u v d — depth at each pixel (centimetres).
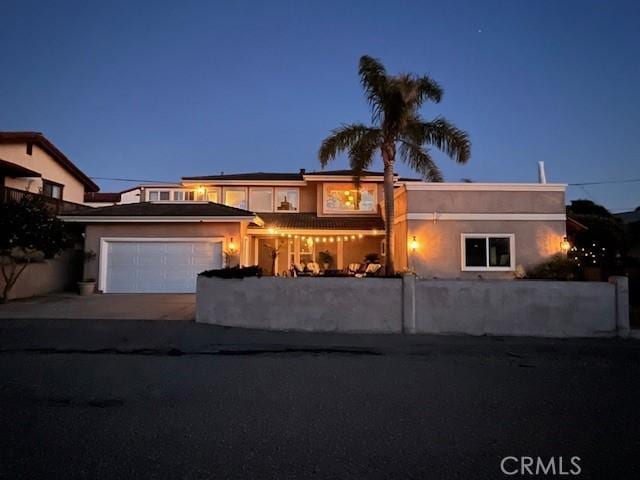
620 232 2502
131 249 1777
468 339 1007
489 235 1686
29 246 1423
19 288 1580
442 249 1683
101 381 670
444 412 545
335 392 624
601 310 1041
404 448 439
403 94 1639
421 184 1697
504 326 1049
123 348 894
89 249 1769
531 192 1703
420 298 1069
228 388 640
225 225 1778
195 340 963
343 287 1080
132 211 1819
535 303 1049
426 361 816
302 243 2353
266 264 2336
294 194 2452
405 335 1042
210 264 1770
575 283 1048
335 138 1730
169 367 761
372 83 1692
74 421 504
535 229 1691
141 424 497
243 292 1108
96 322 1121
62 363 779
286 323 1086
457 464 407
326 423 505
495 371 747
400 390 636
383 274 1844
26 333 999
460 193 1700
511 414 539
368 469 395
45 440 451
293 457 418
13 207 1430
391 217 1667
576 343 976
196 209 1861
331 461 410
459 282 1064
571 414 541
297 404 571
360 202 2358
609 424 508
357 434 474
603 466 406
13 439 453
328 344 946
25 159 2206
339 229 2078
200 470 390
